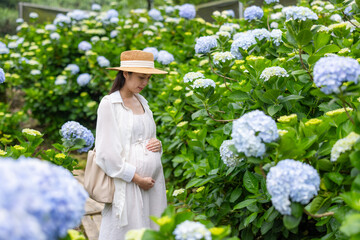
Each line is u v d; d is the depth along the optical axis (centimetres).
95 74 649
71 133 349
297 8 263
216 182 294
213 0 914
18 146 328
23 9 973
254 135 188
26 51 725
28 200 124
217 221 290
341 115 237
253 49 347
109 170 265
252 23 461
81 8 1380
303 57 311
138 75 277
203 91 308
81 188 152
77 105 638
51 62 686
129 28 666
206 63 463
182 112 432
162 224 162
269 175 180
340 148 190
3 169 129
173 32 646
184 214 185
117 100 273
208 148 360
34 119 711
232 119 325
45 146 629
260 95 284
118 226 269
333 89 179
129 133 273
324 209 209
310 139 211
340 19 414
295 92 301
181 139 423
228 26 496
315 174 178
